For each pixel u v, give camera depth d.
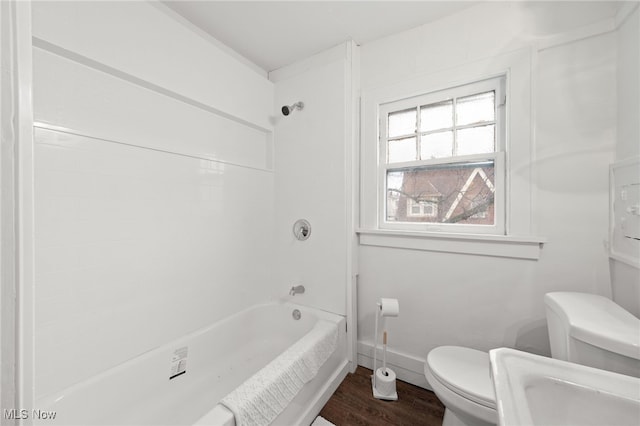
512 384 0.57
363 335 1.87
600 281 1.22
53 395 1.02
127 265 1.28
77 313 1.11
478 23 1.49
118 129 1.25
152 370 1.32
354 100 1.83
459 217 1.59
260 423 1.02
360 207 1.87
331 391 1.55
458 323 1.55
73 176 1.10
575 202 1.27
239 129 1.91
